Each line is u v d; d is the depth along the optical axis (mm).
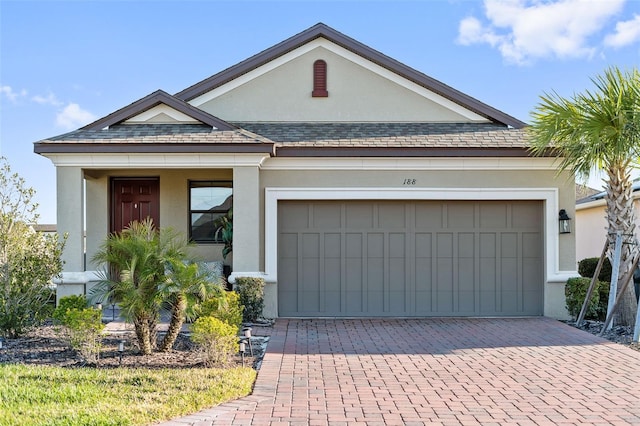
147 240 9047
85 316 8625
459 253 13406
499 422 6250
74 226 12328
